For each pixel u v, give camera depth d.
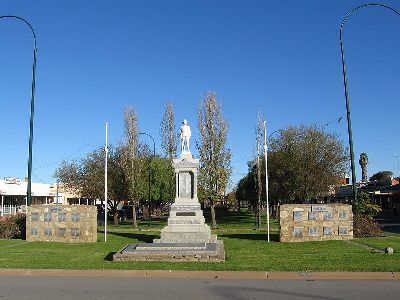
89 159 57.78
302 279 13.83
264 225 46.41
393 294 11.25
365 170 103.75
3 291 11.82
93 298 10.88
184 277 14.34
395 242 22.89
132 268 15.22
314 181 50.66
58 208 25.83
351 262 16.08
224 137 47.53
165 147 63.25
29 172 27.75
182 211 24.12
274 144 54.88
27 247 22.44
